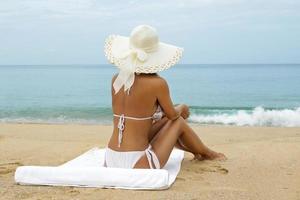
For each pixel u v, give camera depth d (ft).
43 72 253.24
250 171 17.89
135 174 14.78
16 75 207.72
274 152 21.63
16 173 15.44
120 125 16.11
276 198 13.96
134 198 13.62
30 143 27.17
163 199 13.50
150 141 17.35
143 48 16.10
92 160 18.84
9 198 13.67
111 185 14.84
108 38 17.15
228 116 57.77
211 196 13.92
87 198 13.66
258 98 86.58
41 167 15.53
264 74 173.37
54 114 65.21
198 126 48.29
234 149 22.80
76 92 107.86
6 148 25.26
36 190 14.61
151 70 15.85
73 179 15.05
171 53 16.42
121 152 16.02
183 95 95.71
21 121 56.75
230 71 221.05
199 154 19.57
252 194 14.35
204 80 139.85
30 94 103.30
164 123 17.66
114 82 16.55
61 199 13.55
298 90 99.25
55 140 30.55
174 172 16.96
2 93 106.22
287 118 55.72
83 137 34.99
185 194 14.07
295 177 16.93
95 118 60.44
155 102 16.17
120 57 16.11
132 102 15.90
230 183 15.97
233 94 95.14
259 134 38.47
